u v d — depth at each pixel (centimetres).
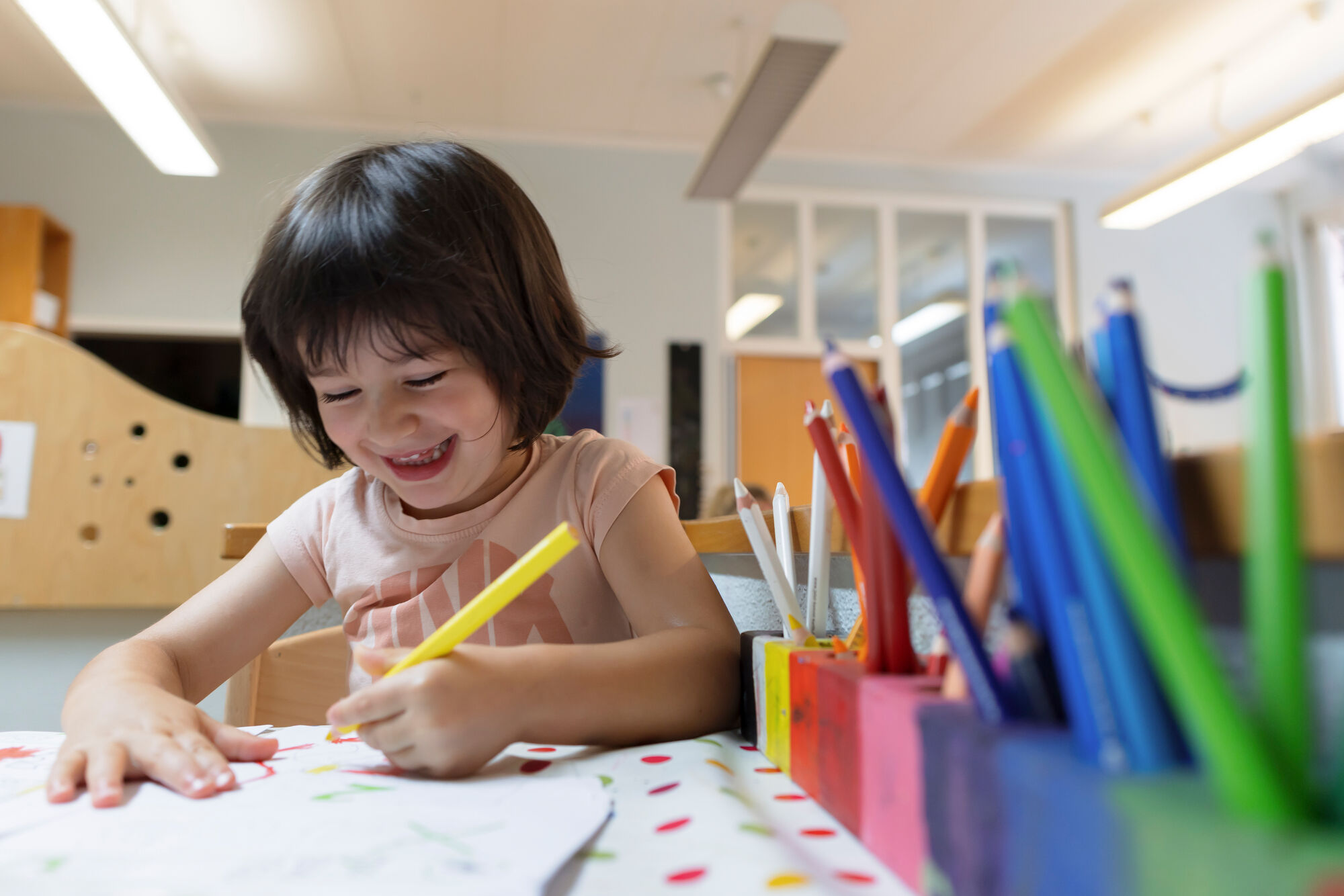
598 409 403
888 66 354
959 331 439
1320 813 16
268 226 61
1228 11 319
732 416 414
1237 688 21
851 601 53
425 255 52
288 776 39
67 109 380
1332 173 441
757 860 27
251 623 67
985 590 28
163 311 376
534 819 31
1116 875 17
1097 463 17
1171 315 451
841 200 436
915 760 25
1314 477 19
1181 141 421
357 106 383
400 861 27
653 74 356
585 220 412
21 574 163
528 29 324
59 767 39
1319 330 450
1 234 342
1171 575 17
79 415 168
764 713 43
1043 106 387
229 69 352
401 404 53
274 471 175
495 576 66
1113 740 19
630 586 62
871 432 25
